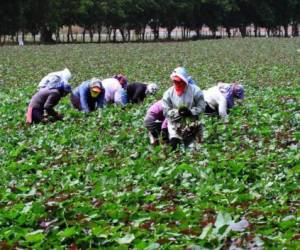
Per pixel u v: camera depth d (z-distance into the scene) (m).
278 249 8.42
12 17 93.62
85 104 21.83
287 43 75.69
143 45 75.19
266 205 11.17
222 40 86.81
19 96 28.38
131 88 22.42
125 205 11.52
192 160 14.84
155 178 13.24
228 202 11.37
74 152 16.67
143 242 9.01
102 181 13.43
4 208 11.39
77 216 10.59
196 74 38.28
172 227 9.79
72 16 102.25
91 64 47.06
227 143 16.80
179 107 16.67
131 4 107.12
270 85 31.67
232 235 8.84
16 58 53.78
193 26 120.50
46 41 102.38
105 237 9.46
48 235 9.74
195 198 11.78
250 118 20.23
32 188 12.88
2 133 19.42
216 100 19.69
